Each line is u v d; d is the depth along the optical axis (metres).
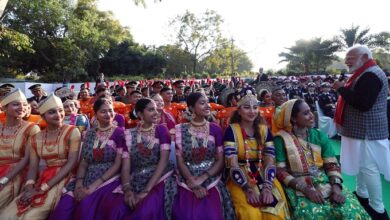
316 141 3.27
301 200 2.93
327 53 38.16
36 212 2.94
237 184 3.04
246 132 3.22
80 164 3.32
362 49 3.50
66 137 3.30
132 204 2.88
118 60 31.34
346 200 2.88
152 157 3.20
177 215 2.80
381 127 3.49
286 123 3.24
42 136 3.34
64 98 5.14
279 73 37.25
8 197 3.24
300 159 3.12
